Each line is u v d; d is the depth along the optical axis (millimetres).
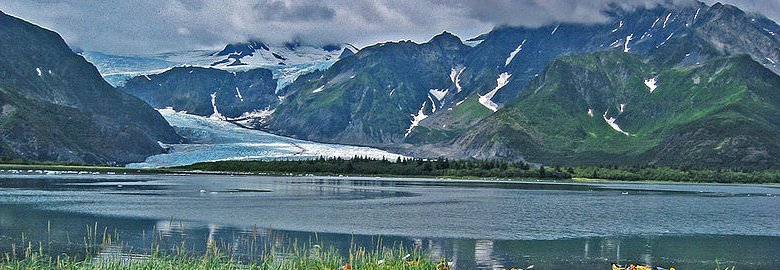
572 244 76562
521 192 186000
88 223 86125
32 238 71625
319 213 105438
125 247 66500
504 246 73938
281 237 76812
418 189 189750
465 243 75562
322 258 55281
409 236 80375
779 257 70312
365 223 92688
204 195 144000
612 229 91875
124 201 121500
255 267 51188
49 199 122062
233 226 85688
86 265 51062
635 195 182375
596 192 196125
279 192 160625
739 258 69312
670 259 68062
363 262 51500
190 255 61844
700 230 92875
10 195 130750
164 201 123750
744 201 160250
